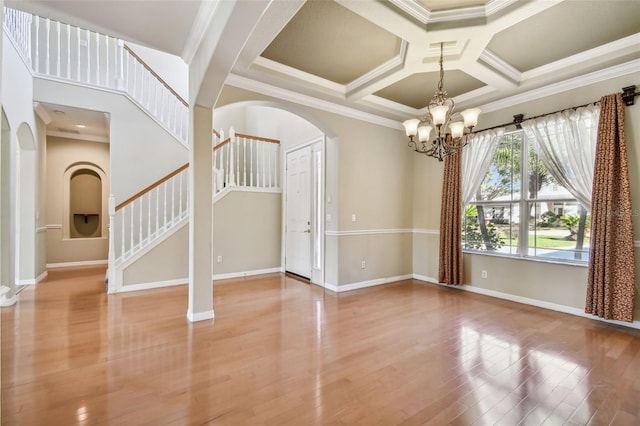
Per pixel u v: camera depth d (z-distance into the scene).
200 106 3.16
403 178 5.26
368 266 4.81
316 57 3.27
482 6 2.43
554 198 3.70
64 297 4.04
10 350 2.54
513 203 4.06
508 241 4.11
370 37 2.90
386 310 3.64
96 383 2.08
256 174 6.03
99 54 5.35
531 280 3.86
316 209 5.00
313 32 2.82
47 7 2.35
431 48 2.85
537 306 3.79
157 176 5.53
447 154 3.06
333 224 4.55
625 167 3.07
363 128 4.73
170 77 6.71
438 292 4.45
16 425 1.67
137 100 5.44
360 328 3.08
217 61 2.45
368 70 3.55
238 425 1.71
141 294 4.20
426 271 5.14
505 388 2.07
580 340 2.81
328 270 4.64
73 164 6.51
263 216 5.73
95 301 3.87
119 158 5.23
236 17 1.97
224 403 1.89
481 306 3.80
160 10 2.40
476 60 3.04
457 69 3.34
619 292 3.09
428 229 5.11
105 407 1.83
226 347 2.63
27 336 2.81
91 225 6.89
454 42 2.74
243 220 5.49
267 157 6.00
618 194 3.13
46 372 2.21
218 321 3.23
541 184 3.81
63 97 4.78
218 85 2.79
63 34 5.20
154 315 3.38
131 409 1.82
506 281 4.10
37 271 4.92
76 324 3.11
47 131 6.16
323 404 1.89
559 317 3.41
